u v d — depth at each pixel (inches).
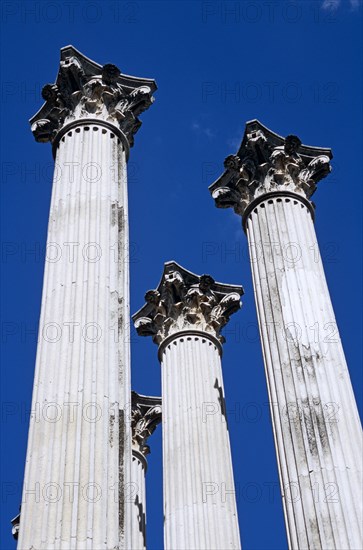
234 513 1101.7
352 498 783.7
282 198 1061.8
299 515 786.8
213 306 1323.8
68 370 768.9
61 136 1005.8
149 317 1337.4
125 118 1038.4
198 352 1261.1
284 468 829.8
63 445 716.0
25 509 689.0
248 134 1115.9
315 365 887.7
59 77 1051.3
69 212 903.7
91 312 813.2
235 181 1119.6
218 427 1175.0
